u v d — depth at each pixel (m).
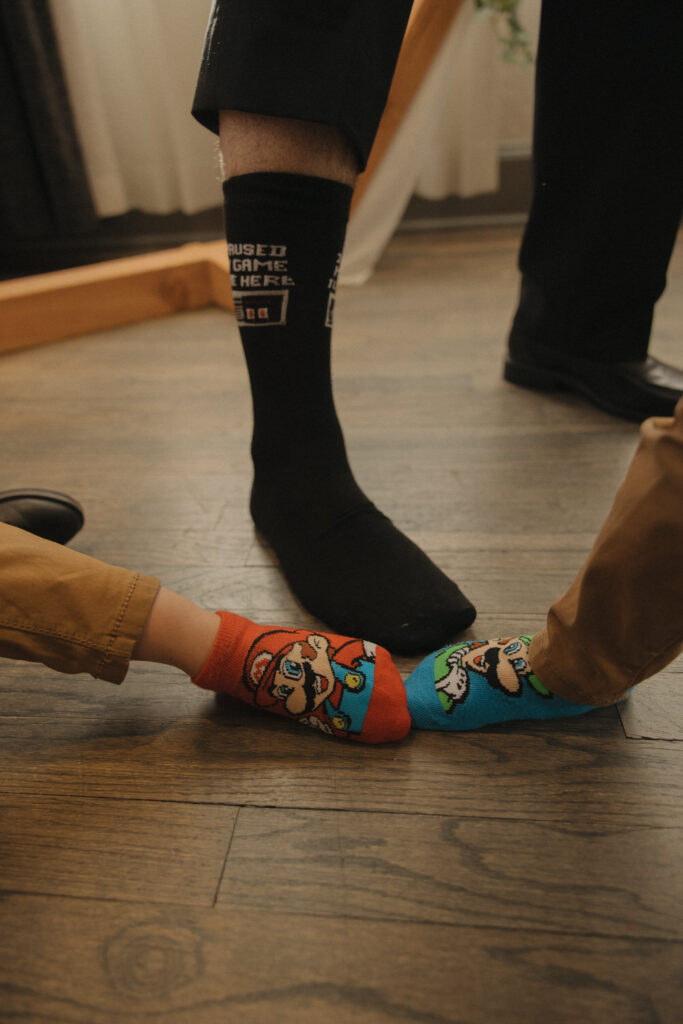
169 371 1.40
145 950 0.46
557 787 0.56
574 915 0.47
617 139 0.96
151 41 1.75
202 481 1.01
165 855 0.52
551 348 1.17
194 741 0.62
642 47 0.89
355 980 0.44
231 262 0.68
